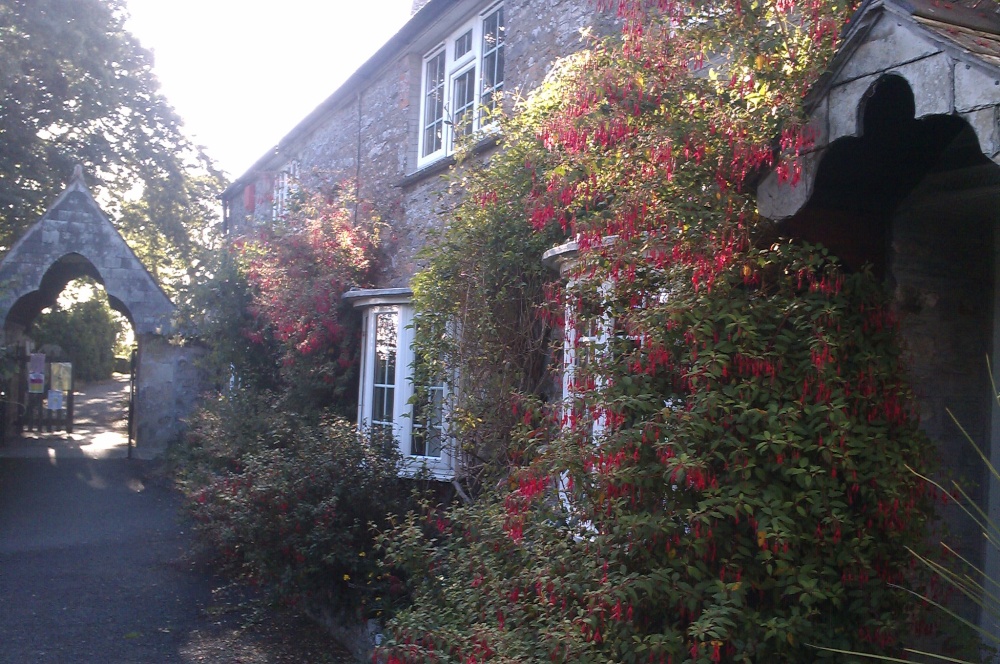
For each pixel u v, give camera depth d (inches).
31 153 746.2
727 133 150.9
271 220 495.2
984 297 167.3
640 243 157.8
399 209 429.4
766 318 146.2
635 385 146.6
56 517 430.3
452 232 290.8
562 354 244.7
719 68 179.0
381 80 461.4
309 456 270.5
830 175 150.3
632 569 141.2
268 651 242.7
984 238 168.4
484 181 279.6
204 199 855.7
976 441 164.6
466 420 266.7
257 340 480.1
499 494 203.0
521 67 331.9
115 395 1136.2
